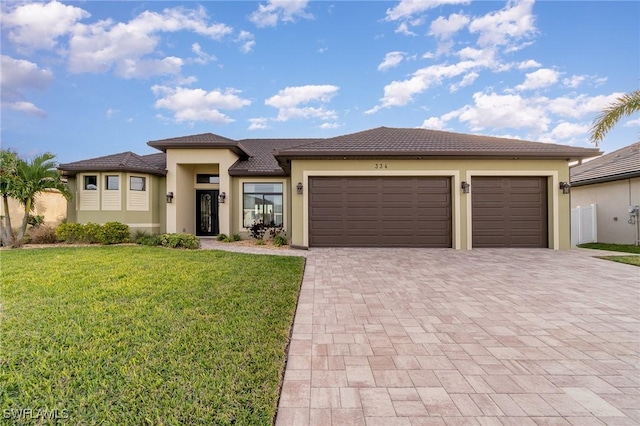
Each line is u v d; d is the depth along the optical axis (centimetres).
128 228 1243
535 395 268
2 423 225
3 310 441
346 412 244
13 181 1038
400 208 1145
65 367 294
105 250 1006
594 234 1412
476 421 236
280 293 541
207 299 503
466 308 492
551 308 492
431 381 288
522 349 354
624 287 615
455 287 615
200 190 1600
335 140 1262
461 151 1080
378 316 456
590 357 337
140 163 1378
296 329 408
